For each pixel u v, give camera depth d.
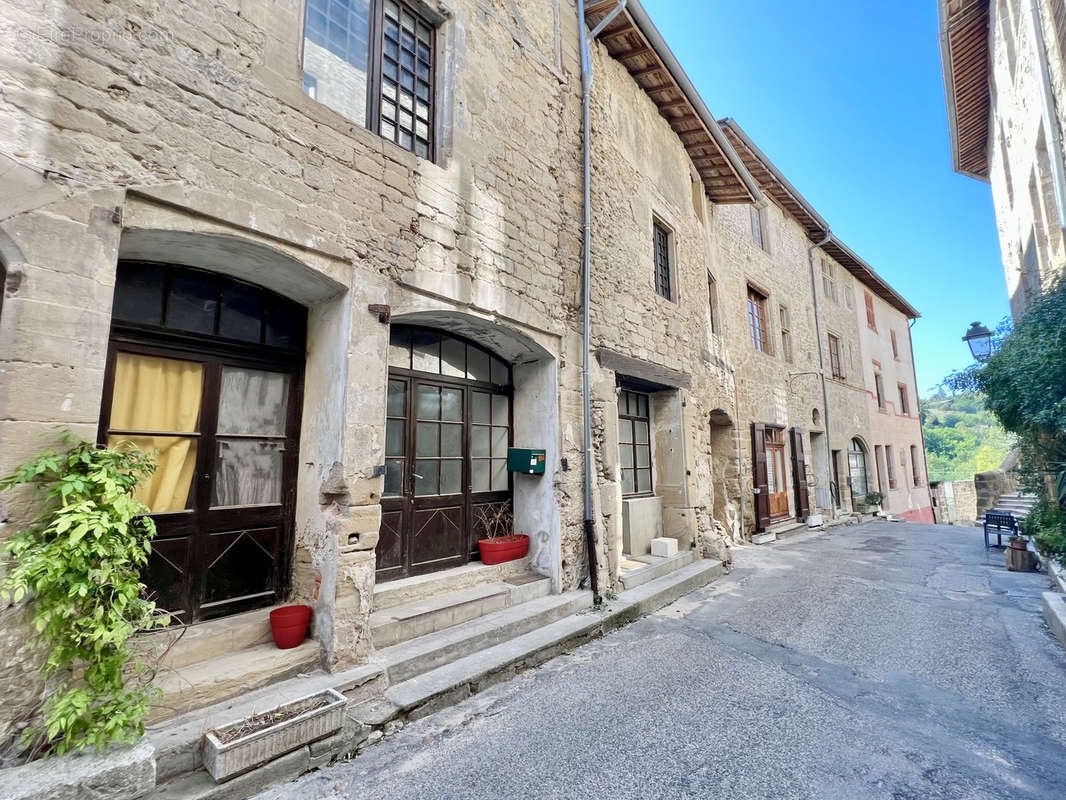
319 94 3.58
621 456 6.94
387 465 4.32
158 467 3.03
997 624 4.93
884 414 18.02
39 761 2.00
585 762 2.68
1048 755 2.74
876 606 5.58
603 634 4.67
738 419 10.21
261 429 3.50
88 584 2.01
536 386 5.34
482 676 3.52
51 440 2.15
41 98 2.24
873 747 2.83
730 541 9.51
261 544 3.42
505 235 4.65
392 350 4.46
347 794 2.40
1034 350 4.93
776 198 13.26
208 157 2.75
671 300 7.73
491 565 4.82
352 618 3.20
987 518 9.27
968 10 8.54
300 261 3.13
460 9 4.45
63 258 2.24
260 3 3.08
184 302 3.18
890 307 20.34
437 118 4.30
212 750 2.31
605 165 6.27
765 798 2.39
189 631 2.96
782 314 13.11
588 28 6.27
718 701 3.38
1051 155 5.65
